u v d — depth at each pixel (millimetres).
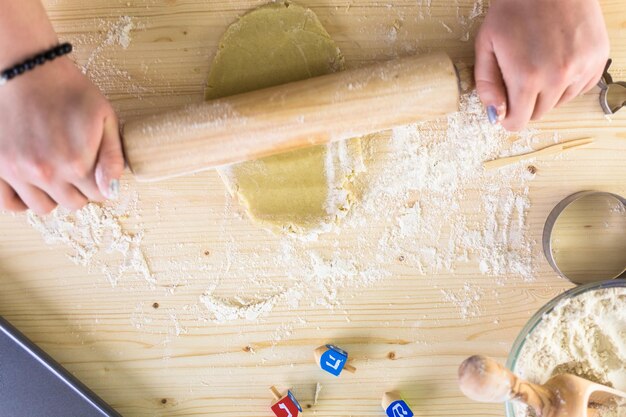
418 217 612
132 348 618
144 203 610
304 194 599
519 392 521
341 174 597
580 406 534
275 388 617
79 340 615
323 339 618
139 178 558
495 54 551
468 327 618
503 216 613
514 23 547
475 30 596
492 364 509
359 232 613
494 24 553
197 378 622
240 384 623
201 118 544
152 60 597
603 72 586
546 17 544
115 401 619
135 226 612
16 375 598
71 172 533
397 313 617
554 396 538
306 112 545
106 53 597
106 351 617
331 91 544
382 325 618
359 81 545
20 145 530
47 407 601
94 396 603
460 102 598
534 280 616
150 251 614
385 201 611
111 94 598
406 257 614
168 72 597
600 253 613
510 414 574
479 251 614
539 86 542
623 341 582
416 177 609
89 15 593
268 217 601
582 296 565
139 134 541
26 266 612
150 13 594
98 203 610
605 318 577
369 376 622
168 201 610
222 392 623
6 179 545
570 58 539
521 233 613
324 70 584
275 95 548
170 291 616
